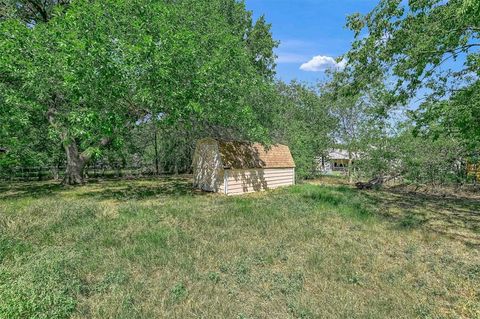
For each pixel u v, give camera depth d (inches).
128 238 198.4
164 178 716.0
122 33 333.1
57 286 125.0
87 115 318.0
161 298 122.4
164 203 343.6
